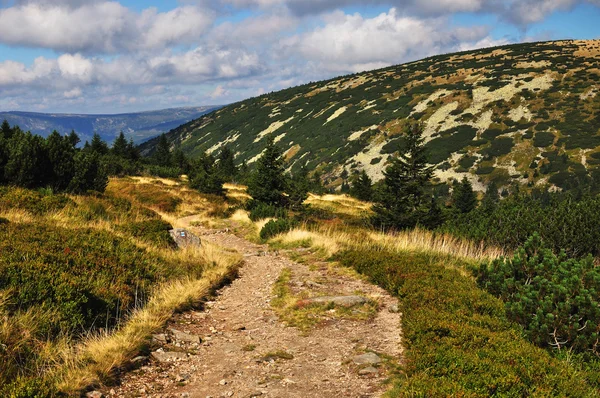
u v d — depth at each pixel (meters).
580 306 5.96
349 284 10.44
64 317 6.33
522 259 8.20
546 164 121.25
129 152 68.00
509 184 117.69
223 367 5.84
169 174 51.78
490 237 13.62
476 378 4.72
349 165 161.25
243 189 48.16
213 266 12.55
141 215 17.97
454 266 11.44
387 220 24.41
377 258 11.68
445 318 6.68
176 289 9.35
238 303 9.41
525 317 6.62
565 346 6.04
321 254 14.06
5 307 6.00
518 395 4.48
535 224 12.61
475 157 134.88
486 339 5.89
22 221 10.82
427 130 165.12
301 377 5.45
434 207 25.17
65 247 9.05
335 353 6.28
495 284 8.44
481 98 179.00
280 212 25.97
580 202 13.32
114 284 8.30
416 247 13.38
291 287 10.27
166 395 4.91
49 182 17.20
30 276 6.90
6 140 17.47
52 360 5.25
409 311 7.43
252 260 14.78
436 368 5.09
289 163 191.50
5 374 4.65
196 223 26.27
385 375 5.38
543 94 167.25
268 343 6.86
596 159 117.00
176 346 6.50
